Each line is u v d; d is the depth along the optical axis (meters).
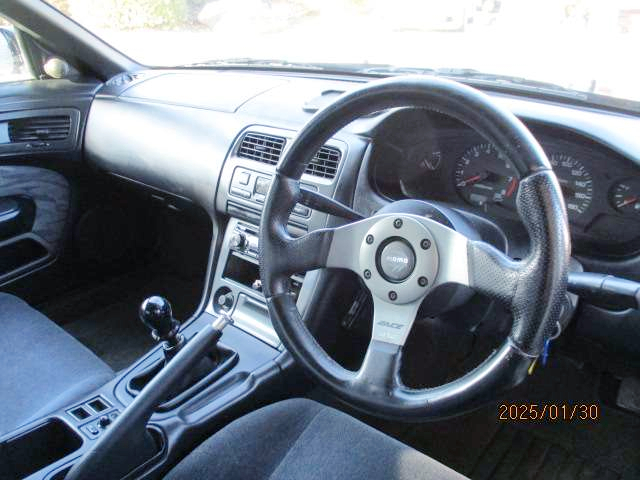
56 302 2.40
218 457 1.14
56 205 2.26
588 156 1.36
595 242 1.43
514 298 0.92
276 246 1.14
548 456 1.81
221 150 1.77
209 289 1.78
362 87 1.02
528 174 0.89
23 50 2.24
